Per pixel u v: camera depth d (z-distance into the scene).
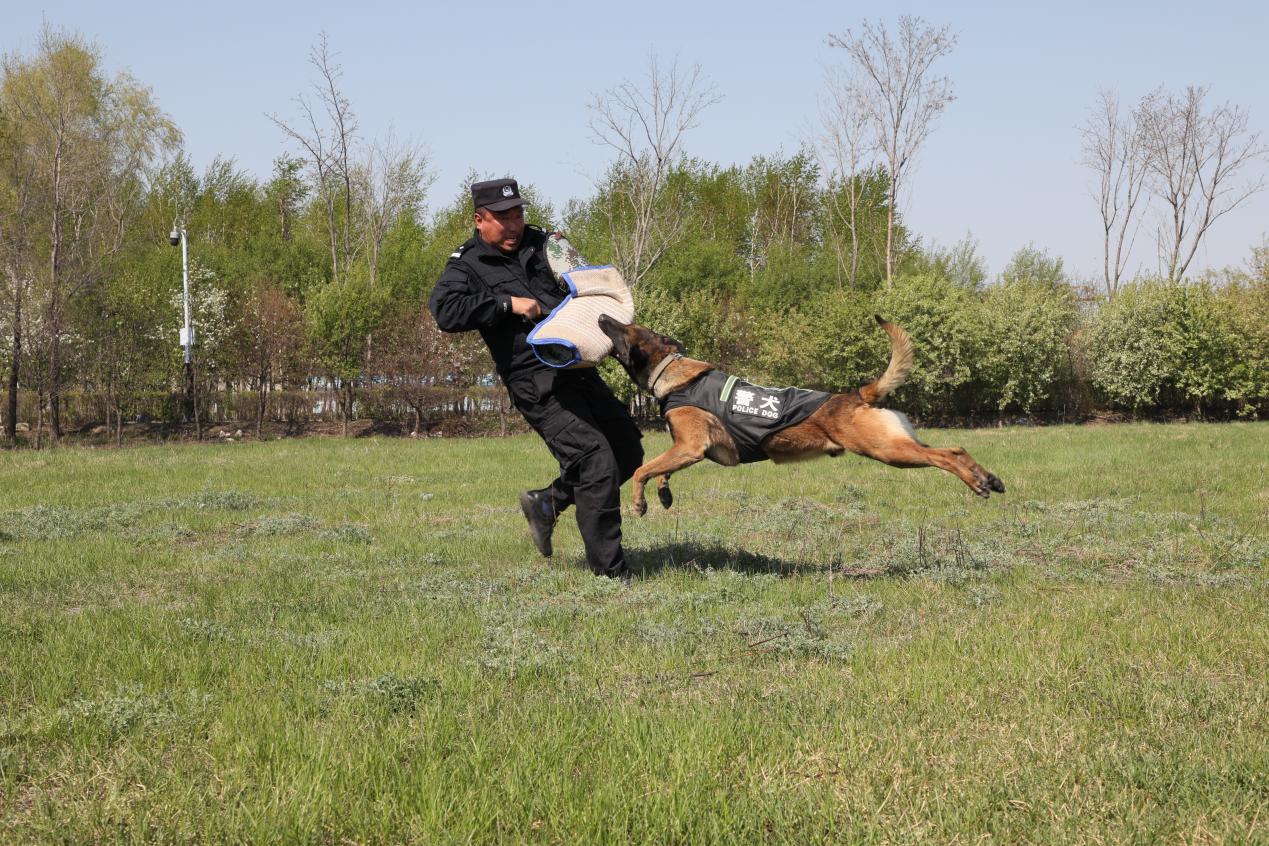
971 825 3.08
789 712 4.06
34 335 24.27
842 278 38.94
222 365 27.98
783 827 3.04
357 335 27.45
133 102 31.61
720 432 6.64
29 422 27.59
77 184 24.98
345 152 32.62
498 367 6.98
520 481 13.85
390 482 14.00
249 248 38.38
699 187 49.81
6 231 24.22
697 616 5.96
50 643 5.14
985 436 22.22
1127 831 3.00
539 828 3.08
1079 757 3.57
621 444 7.36
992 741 3.77
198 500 11.70
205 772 3.48
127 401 27.53
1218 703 4.16
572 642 5.36
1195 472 13.38
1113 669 4.67
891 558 7.70
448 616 5.91
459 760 3.49
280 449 20.55
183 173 45.44
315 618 5.88
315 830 3.01
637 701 4.30
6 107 26.73
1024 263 46.19
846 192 44.31
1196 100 43.25
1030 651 4.96
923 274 29.00
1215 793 3.26
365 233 36.72
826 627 5.68
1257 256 29.59
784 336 27.92
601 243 36.47
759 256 49.66
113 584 7.07
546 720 3.95
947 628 5.54
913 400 28.62
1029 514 10.15
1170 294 28.83
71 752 3.68
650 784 3.30
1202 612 5.80
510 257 6.80
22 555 8.13
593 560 7.03
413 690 4.34
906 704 4.23
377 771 3.42
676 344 6.90
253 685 4.50
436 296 6.59
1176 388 29.20
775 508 10.68
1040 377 28.77
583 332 6.64
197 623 5.54
